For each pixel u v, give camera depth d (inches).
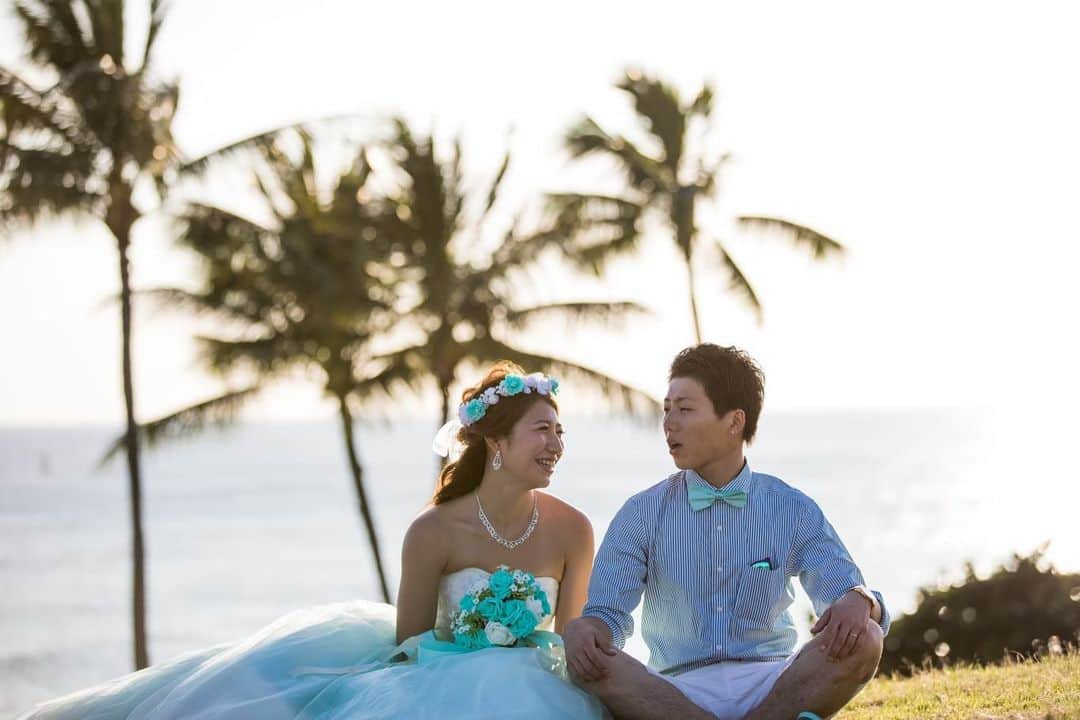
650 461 6491.1
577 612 239.8
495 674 196.1
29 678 1619.1
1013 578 360.5
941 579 396.5
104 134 764.6
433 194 900.6
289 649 220.1
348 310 889.5
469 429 230.8
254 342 944.3
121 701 225.1
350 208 914.1
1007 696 237.3
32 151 757.9
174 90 773.3
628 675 191.0
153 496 5137.8
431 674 199.6
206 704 209.2
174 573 2628.0
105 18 770.2
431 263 914.7
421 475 5984.3
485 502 233.0
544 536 236.2
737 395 200.1
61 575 2691.9
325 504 4318.4
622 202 976.3
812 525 200.8
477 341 938.1
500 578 219.8
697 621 203.5
